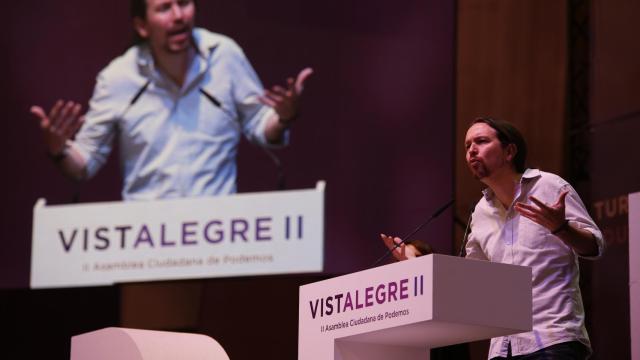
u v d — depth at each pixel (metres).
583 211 8.60
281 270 16.73
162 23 17.75
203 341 9.81
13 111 18.03
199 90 17.50
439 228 16.36
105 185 17.61
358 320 7.67
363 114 16.97
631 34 15.68
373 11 17.16
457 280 7.12
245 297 18.36
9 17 18.27
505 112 17.64
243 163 17.20
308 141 17.06
